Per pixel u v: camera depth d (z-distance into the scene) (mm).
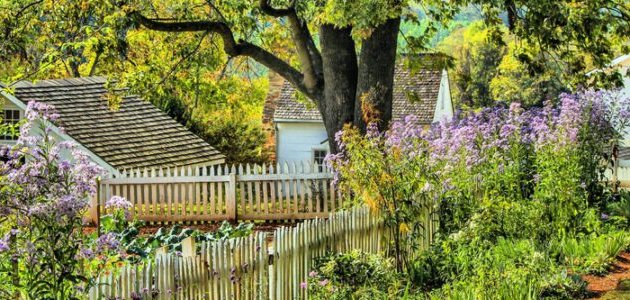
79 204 8000
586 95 18094
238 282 10828
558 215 14969
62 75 48875
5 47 25203
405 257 13430
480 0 23047
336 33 24859
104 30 23797
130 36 29516
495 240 13914
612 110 19078
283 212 24547
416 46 25250
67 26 25406
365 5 21469
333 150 25250
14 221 8406
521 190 16484
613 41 24531
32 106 8375
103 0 24344
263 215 24516
